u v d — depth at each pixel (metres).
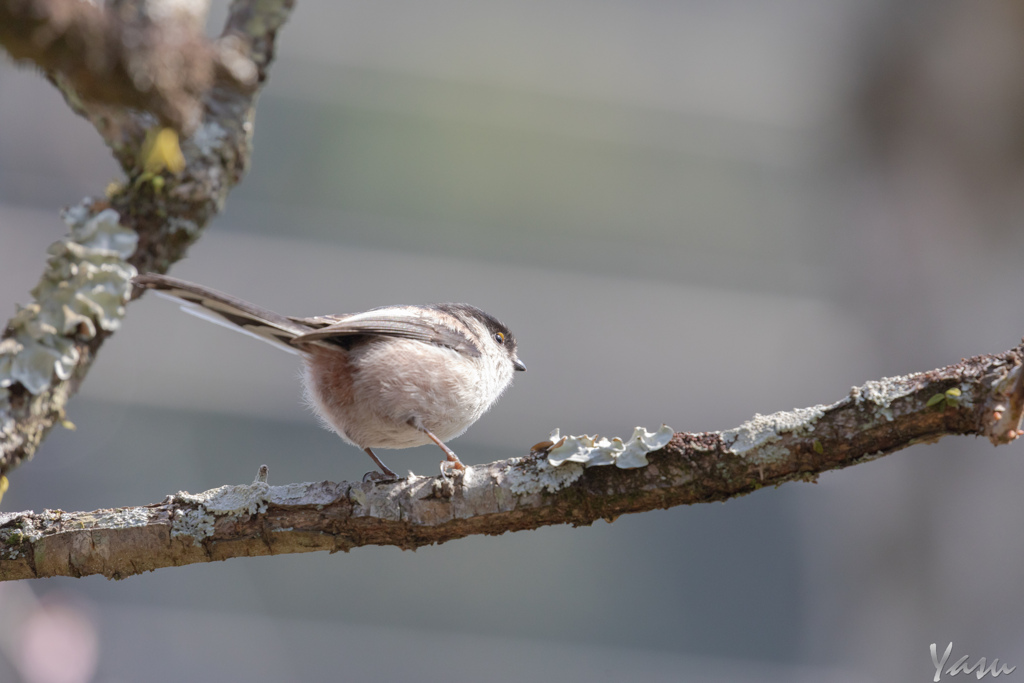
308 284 13.88
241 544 4.64
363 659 12.43
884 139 13.23
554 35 15.94
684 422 14.31
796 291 14.95
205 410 12.65
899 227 12.99
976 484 11.62
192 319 12.87
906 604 11.73
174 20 2.60
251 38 4.65
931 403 4.18
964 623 11.40
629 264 15.05
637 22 16.14
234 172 4.86
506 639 12.93
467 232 14.86
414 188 14.88
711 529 13.64
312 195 14.35
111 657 11.27
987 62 12.53
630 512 4.64
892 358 12.84
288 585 12.48
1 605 7.92
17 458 4.13
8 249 12.42
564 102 15.77
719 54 16.19
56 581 11.29
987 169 12.54
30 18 2.33
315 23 14.77
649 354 14.53
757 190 15.63
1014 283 12.38
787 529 13.59
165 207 4.62
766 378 14.57
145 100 2.55
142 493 12.15
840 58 14.55
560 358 14.36
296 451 12.88
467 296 14.51
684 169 15.70
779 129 15.67
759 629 13.20
